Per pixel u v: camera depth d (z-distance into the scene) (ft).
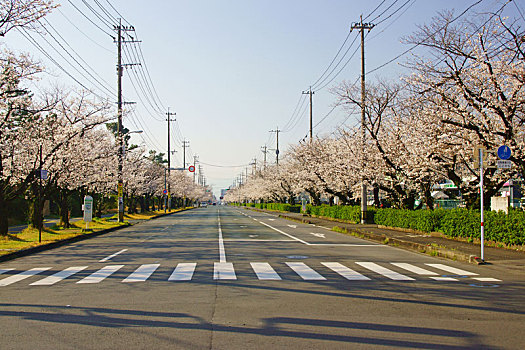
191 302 25.21
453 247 50.49
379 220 88.94
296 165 151.02
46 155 71.36
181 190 286.05
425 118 59.52
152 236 74.13
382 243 63.87
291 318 21.79
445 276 35.50
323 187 124.67
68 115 79.97
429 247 52.01
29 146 70.44
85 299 26.08
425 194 76.89
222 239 67.05
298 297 26.73
